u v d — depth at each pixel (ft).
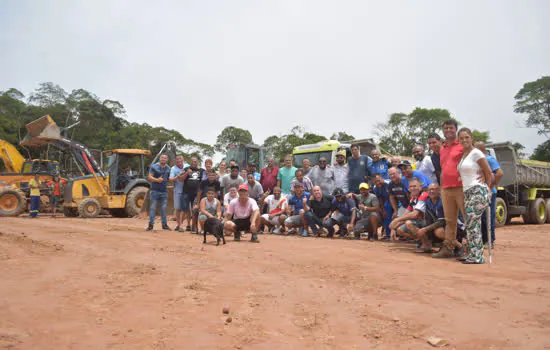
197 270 16.16
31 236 27.12
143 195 62.54
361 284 13.99
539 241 29.73
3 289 12.51
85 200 58.95
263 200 35.47
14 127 169.37
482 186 18.45
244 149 59.06
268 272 16.01
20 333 9.00
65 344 8.49
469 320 10.02
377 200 28.84
